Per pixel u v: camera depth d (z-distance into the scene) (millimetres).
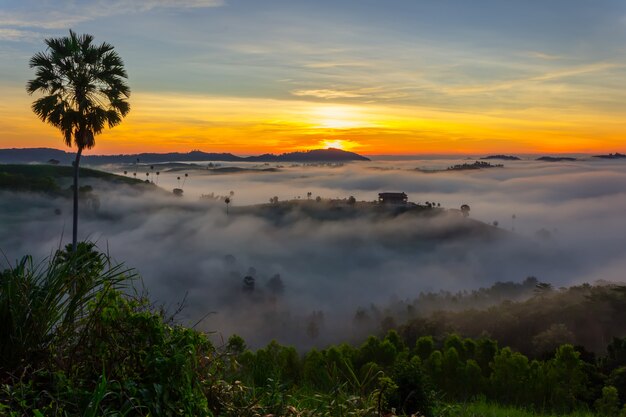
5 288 2848
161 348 2748
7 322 2805
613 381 30406
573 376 23125
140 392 2551
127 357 2820
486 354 33969
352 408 3410
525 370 23031
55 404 2510
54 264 3014
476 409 8539
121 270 3080
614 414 18406
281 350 13633
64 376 2625
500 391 23281
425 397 5742
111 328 2842
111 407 2580
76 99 27672
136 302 3016
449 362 24062
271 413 3111
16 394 2469
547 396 22281
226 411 2961
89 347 2832
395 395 5617
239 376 3477
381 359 25641
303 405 3584
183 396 2645
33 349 2801
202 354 3096
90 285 2977
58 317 2914
